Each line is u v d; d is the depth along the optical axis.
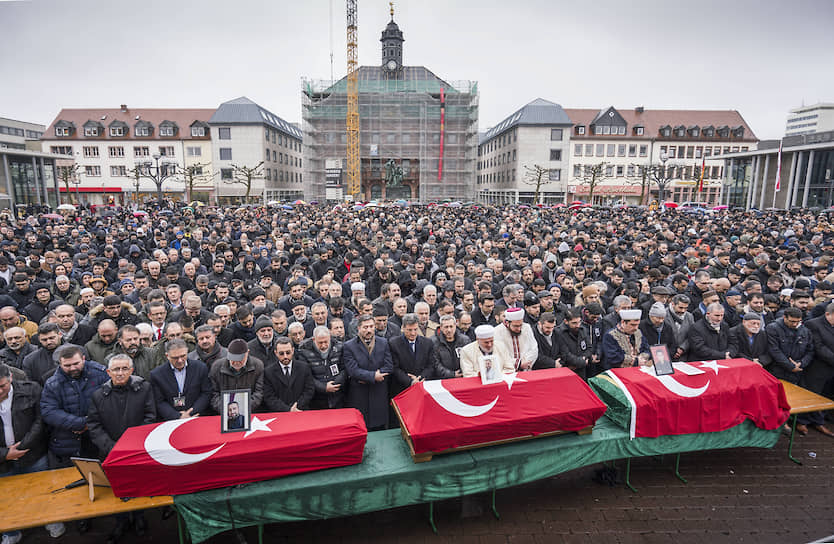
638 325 7.04
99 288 9.36
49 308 8.23
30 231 17.14
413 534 5.00
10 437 4.96
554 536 4.95
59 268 10.02
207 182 68.06
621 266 10.94
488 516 5.27
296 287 8.66
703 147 72.94
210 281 9.65
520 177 68.81
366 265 13.16
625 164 72.62
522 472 5.14
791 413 6.10
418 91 69.12
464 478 4.95
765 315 8.24
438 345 6.67
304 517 4.58
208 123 66.50
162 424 4.76
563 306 8.56
